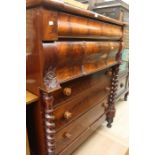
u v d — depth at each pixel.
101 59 1.24
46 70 0.74
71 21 0.81
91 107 1.31
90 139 1.62
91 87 1.24
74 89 1.04
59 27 0.74
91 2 1.77
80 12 0.82
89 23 0.96
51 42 0.72
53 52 0.73
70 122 1.07
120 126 1.86
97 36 1.07
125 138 1.65
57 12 0.71
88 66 1.08
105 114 1.63
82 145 1.53
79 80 1.07
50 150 0.89
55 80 0.78
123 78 2.25
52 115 0.82
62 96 0.94
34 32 0.70
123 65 2.15
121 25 1.42
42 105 0.81
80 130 1.24
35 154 1.00
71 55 0.85
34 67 0.76
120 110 2.24
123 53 2.05
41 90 0.77
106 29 1.17
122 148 1.51
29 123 0.93
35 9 0.67
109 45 1.25
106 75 1.45
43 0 0.62
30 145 0.99
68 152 1.15
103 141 1.60
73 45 0.85
